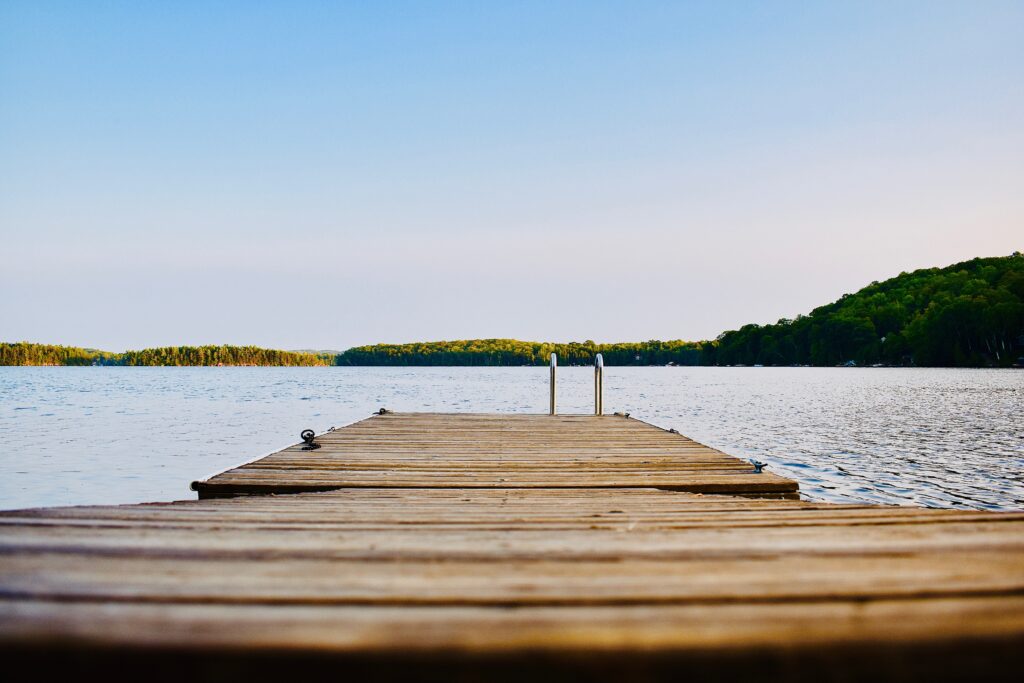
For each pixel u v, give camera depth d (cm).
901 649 119
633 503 340
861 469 1057
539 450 627
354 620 126
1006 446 1343
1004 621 127
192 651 111
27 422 2042
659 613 132
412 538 213
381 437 721
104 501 855
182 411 2539
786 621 127
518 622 126
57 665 111
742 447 1341
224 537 208
